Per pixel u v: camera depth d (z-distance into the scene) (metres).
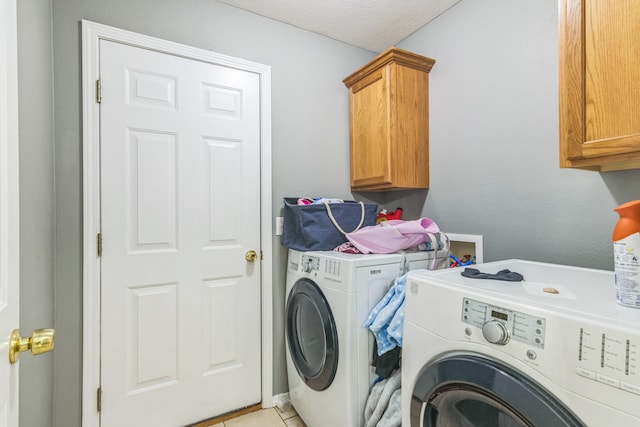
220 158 1.68
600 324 0.55
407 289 0.95
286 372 1.86
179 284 1.57
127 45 1.46
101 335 1.40
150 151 1.51
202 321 1.63
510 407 0.64
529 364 0.62
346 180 2.12
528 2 1.39
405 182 1.81
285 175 1.89
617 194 1.14
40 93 1.14
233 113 1.72
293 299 1.61
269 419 1.67
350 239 1.49
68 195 1.34
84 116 1.36
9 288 0.57
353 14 1.81
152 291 1.51
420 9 1.76
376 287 1.29
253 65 1.77
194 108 1.62
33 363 1.04
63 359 1.33
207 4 1.66
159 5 1.54
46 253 1.19
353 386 1.20
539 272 1.03
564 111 0.96
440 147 1.82
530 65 1.39
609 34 0.85
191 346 1.60
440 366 0.80
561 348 0.58
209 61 1.65
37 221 1.09
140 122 1.49
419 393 0.86
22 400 0.94
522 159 1.42
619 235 0.67
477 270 0.99
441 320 0.82
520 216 1.43
